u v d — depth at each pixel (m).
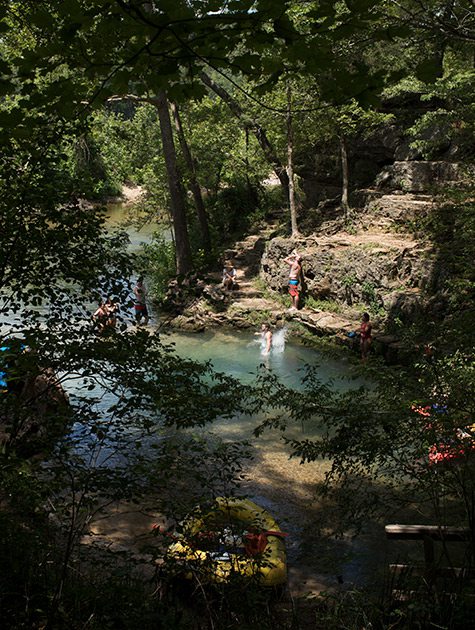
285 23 4.26
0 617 5.43
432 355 8.38
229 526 7.13
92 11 4.30
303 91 25.31
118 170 35.62
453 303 13.11
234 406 8.34
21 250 7.56
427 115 23.09
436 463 7.56
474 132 23.95
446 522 8.98
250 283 29.62
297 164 34.16
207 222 35.94
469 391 7.51
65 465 6.97
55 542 7.31
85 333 7.53
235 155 35.69
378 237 25.95
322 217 30.44
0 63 4.80
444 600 6.06
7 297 7.72
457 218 21.78
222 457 7.79
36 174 7.75
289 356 21.92
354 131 27.92
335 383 18.75
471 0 10.61
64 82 5.04
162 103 29.53
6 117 5.14
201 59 4.62
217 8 4.25
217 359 21.81
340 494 8.90
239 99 30.58
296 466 14.00
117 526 11.18
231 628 6.16
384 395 8.15
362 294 23.89
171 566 6.64
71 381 16.80
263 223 35.44
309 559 10.53
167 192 33.69
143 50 4.59
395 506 11.14
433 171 27.16
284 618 7.46
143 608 5.90
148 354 7.75
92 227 7.86
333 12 4.26
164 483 7.08
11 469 6.46
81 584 6.26
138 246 38.72
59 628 5.50
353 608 6.38
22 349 7.25
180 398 7.44
